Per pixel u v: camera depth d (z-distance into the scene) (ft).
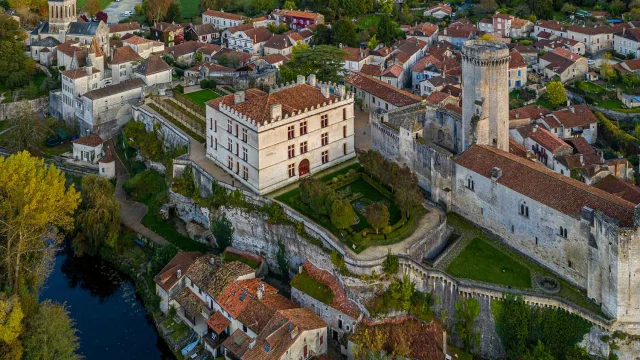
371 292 401.70
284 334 383.65
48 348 369.09
